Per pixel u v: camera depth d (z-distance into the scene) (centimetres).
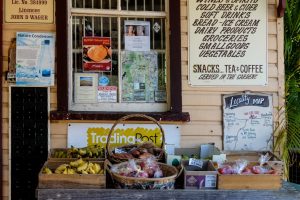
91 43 481
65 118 460
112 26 483
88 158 423
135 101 485
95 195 377
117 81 484
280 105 482
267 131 481
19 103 466
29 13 464
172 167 399
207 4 476
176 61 471
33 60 464
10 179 469
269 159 446
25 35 463
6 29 463
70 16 476
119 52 484
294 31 502
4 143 467
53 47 466
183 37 476
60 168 394
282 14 473
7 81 464
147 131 472
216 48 477
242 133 480
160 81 488
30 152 469
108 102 482
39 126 468
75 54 480
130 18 486
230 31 478
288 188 400
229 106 479
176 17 471
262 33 480
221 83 478
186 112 472
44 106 467
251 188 390
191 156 454
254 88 480
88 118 462
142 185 378
